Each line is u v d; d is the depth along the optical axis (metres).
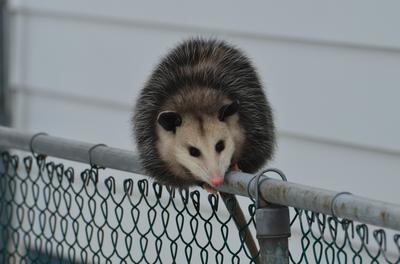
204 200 11.93
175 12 13.38
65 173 10.00
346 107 11.84
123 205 12.02
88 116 14.52
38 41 15.19
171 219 11.70
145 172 9.57
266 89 12.16
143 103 10.07
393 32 11.33
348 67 11.80
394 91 11.41
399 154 11.39
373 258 8.02
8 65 15.58
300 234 10.65
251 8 12.62
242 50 11.55
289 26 12.27
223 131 9.42
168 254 11.79
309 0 12.05
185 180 9.51
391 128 11.44
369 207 6.43
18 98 15.53
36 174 12.96
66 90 14.80
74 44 14.66
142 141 9.84
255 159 9.92
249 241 8.44
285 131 12.44
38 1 15.07
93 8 14.32
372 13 11.50
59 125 14.95
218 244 11.52
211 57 10.19
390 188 11.50
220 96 9.73
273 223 7.13
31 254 12.02
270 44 12.51
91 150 8.78
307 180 12.26
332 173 12.02
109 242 12.19
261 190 7.13
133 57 13.90
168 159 9.51
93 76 14.42
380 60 11.51
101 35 14.29
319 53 12.05
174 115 9.44
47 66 15.07
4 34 15.55
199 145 9.24
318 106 12.11
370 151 11.66
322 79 12.05
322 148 12.11
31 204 12.98
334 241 7.27
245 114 9.82
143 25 13.73
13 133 9.49
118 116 14.09
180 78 9.99
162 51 13.53
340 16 11.80
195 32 13.20
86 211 12.70
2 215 12.06
